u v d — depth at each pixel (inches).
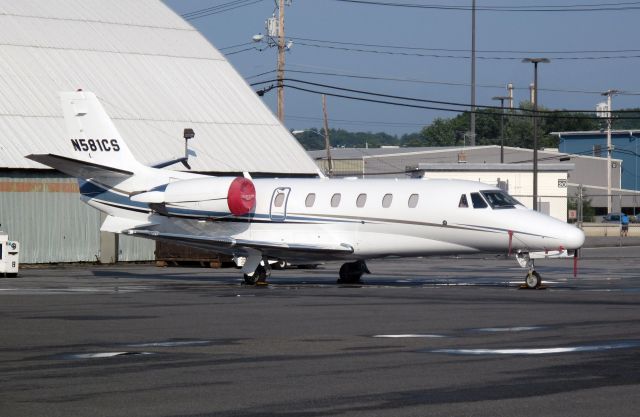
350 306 3255.4
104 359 2027.6
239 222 4785.9
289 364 1939.0
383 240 4515.3
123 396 1612.9
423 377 1770.4
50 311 3110.2
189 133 6643.7
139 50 7701.8
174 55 7859.3
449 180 4488.2
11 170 6220.5
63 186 6481.3
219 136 7313.0
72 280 4965.6
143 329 2576.3
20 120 6510.8
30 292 4020.7
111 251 6683.1
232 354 2086.6
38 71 6963.6
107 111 6963.6
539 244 4207.7
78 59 7263.8
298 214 4665.4
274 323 2706.7
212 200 4712.1
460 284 4522.6
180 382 1742.1
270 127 7687.0
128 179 4960.6
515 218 4254.4
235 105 7701.8
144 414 1473.9
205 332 2497.5
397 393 1619.1
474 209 4315.9
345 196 4596.5
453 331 2485.2
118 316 2935.5
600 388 1648.6
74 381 1760.6
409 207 4436.5
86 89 7022.6
